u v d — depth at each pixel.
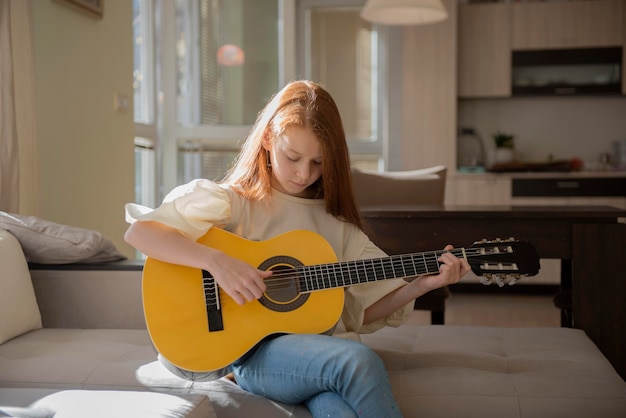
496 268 1.73
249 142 1.87
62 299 2.39
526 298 5.69
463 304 5.40
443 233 2.80
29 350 2.01
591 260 2.61
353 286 1.86
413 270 1.74
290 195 1.87
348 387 1.47
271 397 1.64
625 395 1.70
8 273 2.14
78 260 2.41
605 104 6.48
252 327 1.67
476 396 1.69
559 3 6.06
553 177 5.94
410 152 6.13
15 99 2.88
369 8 4.58
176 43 5.47
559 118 6.52
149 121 5.23
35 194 3.00
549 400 1.67
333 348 1.52
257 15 5.46
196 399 1.51
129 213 1.75
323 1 6.26
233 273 1.63
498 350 2.08
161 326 1.65
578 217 2.66
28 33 2.95
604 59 6.03
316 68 6.35
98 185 3.93
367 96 6.34
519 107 6.55
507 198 5.98
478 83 6.18
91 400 1.49
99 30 3.95
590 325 2.59
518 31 6.11
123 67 4.28
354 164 6.41
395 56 6.13
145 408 1.45
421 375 1.78
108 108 4.07
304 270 1.73
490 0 6.39
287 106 1.77
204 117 5.52
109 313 2.38
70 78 3.62
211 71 5.49
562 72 6.14
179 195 1.76
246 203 1.84
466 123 6.60
